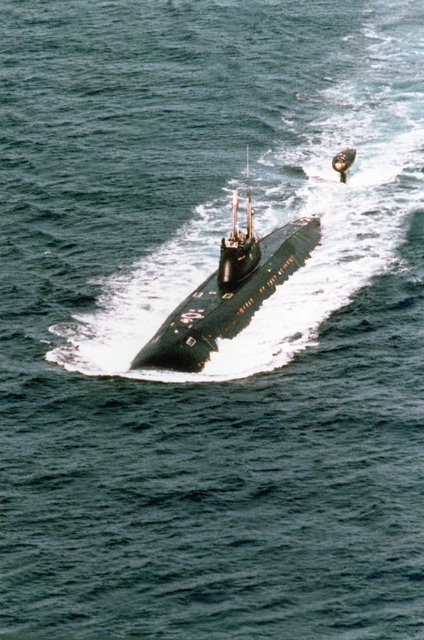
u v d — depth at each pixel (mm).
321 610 180000
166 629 176625
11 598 183125
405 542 193875
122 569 189375
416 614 178375
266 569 188875
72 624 177875
